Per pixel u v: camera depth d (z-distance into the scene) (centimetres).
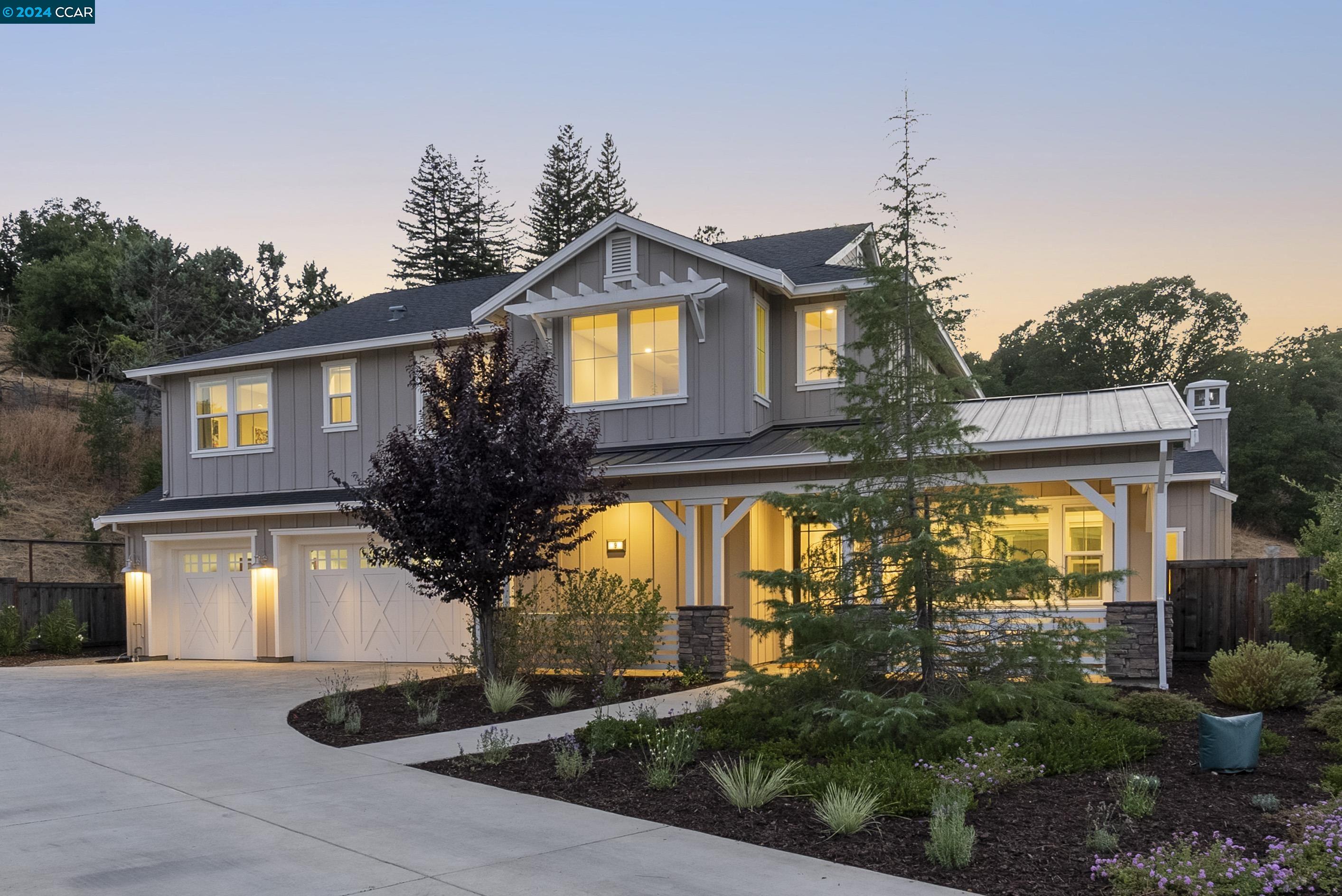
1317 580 1434
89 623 2258
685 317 1734
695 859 618
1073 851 630
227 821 704
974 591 910
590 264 1811
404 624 1867
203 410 2208
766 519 1736
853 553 962
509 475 1255
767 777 792
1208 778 801
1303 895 550
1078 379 5688
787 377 1788
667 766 842
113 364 3975
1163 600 1269
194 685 1488
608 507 1466
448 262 5597
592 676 1423
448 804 760
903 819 708
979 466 1355
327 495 1964
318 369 2083
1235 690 1097
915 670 956
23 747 988
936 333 995
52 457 3128
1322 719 969
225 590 2019
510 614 1455
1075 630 1015
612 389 1789
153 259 4444
